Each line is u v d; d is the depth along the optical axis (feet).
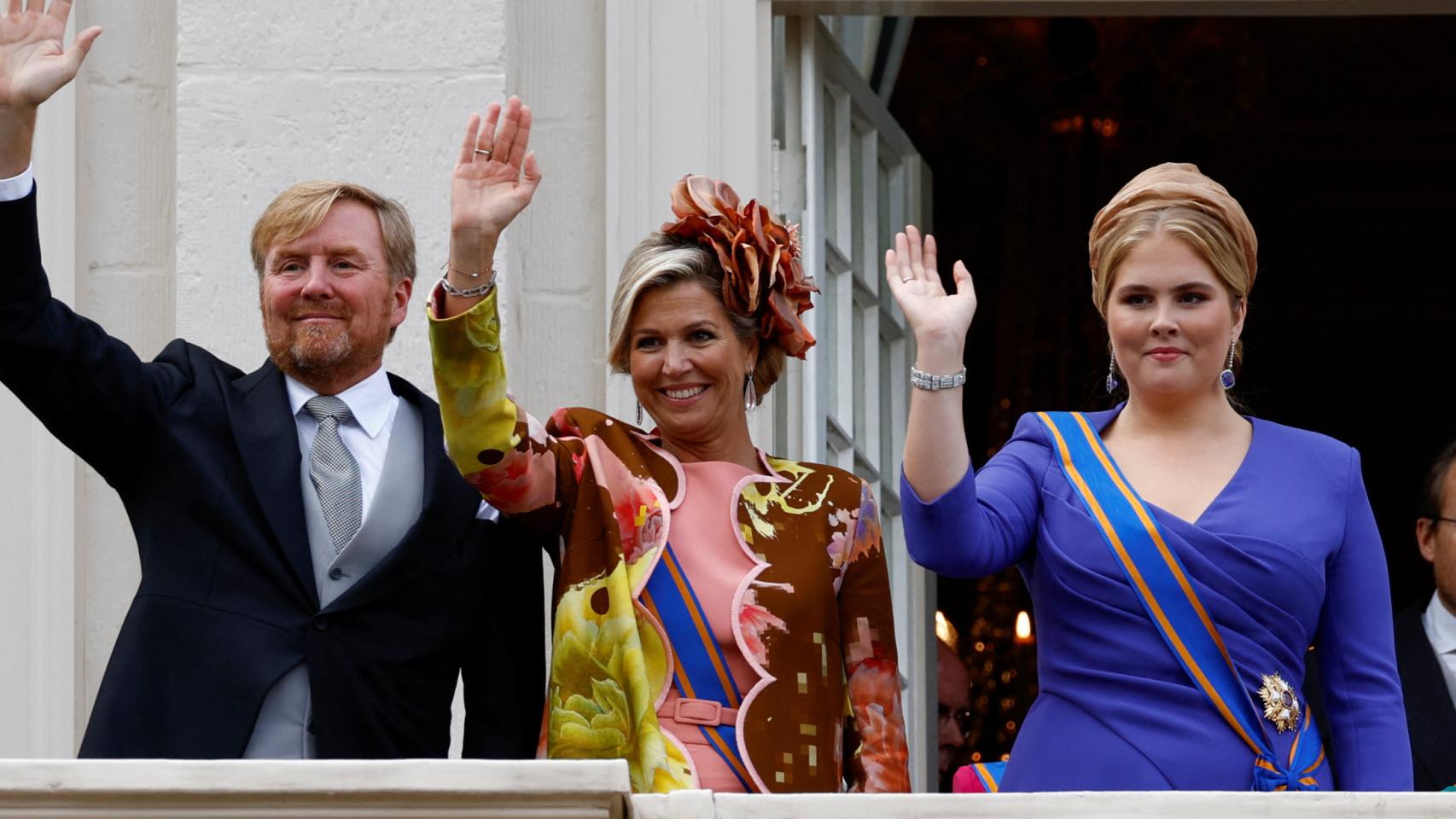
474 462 29.96
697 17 42.37
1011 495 30.73
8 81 29.55
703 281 31.83
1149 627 29.63
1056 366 78.84
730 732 29.63
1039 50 79.97
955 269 30.73
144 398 31.30
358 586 30.73
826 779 30.17
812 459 45.24
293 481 31.27
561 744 29.58
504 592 31.99
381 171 40.91
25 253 29.71
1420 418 81.87
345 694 30.27
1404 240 82.23
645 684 29.27
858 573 31.65
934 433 29.81
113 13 42.22
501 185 30.01
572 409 32.32
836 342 47.26
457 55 41.14
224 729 29.86
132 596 41.14
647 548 30.60
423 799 22.59
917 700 48.57
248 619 30.42
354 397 32.50
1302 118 81.15
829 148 47.70
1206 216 30.68
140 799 22.56
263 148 40.91
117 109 41.98
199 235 40.68
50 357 30.07
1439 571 41.11
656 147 42.01
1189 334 30.50
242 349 40.47
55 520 40.45
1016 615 70.85
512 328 40.88
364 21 41.24
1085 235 79.97
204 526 30.91
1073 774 29.45
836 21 48.19
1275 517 29.99
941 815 23.06
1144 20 79.46
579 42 42.37
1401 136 81.30
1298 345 82.69
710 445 32.07
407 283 33.42
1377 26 79.15
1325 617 30.35
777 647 30.19
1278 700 29.30
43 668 40.19
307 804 22.62
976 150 80.74
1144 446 31.14
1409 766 29.73
